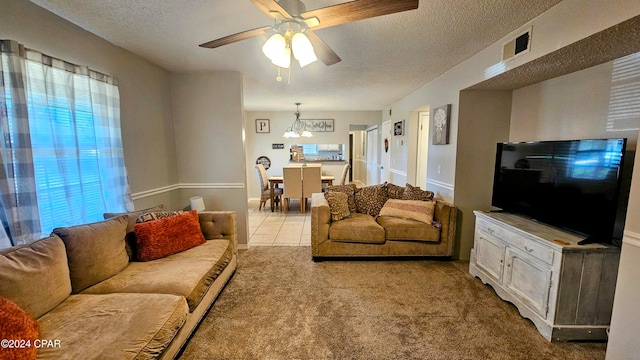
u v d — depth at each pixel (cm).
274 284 256
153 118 295
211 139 337
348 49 242
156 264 202
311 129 675
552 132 236
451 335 185
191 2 168
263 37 220
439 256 307
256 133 675
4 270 127
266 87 398
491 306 218
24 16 168
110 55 234
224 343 177
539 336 183
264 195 577
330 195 334
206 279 195
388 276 271
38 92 170
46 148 175
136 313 140
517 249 208
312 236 306
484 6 169
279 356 167
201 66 302
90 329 128
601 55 177
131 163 263
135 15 186
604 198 168
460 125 290
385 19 186
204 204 343
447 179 318
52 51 185
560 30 166
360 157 920
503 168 257
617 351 143
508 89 279
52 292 143
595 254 170
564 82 223
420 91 398
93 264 172
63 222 188
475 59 256
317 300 228
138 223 219
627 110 179
